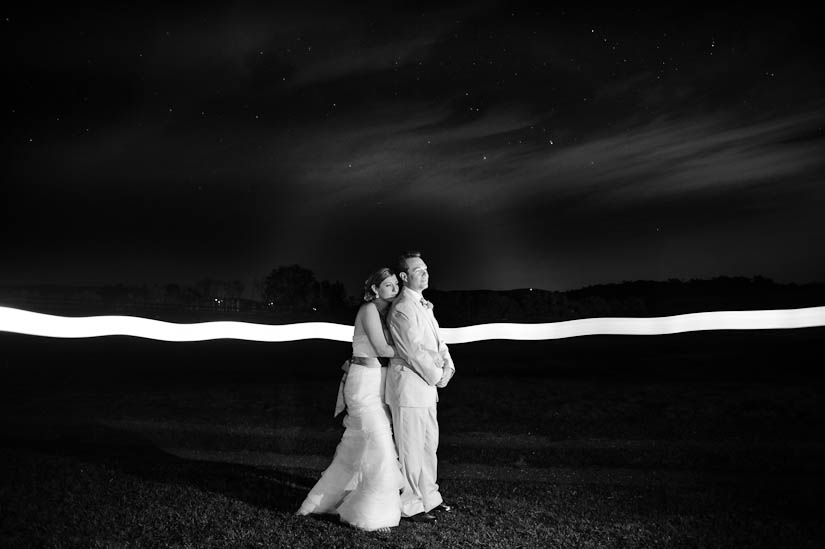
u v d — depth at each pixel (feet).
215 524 18.67
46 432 32.83
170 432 33.14
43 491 21.84
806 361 62.13
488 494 22.33
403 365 19.84
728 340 85.20
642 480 24.62
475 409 40.34
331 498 19.57
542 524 19.04
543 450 29.45
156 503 20.62
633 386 49.24
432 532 18.28
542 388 48.55
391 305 20.21
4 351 82.99
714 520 19.44
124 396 45.32
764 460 27.30
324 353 87.76
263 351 90.17
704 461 27.32
